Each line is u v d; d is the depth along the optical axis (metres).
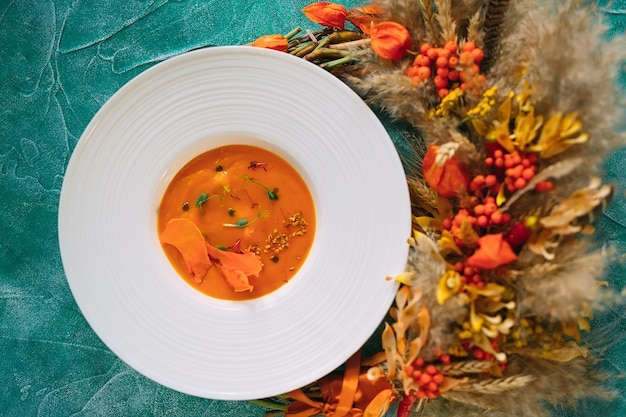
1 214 0.74
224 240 0.71
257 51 0.65
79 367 0.74
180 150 0.68
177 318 0.69
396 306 0.72
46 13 0.74
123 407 0.74
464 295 0.62
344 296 0.68
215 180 0.70
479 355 0.65
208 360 0.69
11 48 0.74
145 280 0.69
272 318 0.69
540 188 0.61
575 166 0.59
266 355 0.69
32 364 0.74
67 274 0.67
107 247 0.68
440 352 0.64
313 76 0.65
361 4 0.71
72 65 0.74
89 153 0.67
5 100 0.74
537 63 0.60
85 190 0.67
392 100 0.65
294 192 0.70
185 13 0.74
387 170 0.66
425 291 0.63
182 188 0.70
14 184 0.74
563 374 0.66
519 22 0.63
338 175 0.67
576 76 0.58
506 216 0.62
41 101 0.74
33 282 0.74
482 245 0.61
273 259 0.70
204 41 0.74
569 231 0.60
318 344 0.68
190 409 0.74
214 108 0.67
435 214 0.68
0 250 0.74
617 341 0.72
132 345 0.68
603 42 0.60
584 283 0.60
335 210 0.68
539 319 0.66
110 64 0.74
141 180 0.68
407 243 0.66
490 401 0.66
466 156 0.63
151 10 0.74
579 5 0.60
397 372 0.67
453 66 0.63
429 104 0.66
